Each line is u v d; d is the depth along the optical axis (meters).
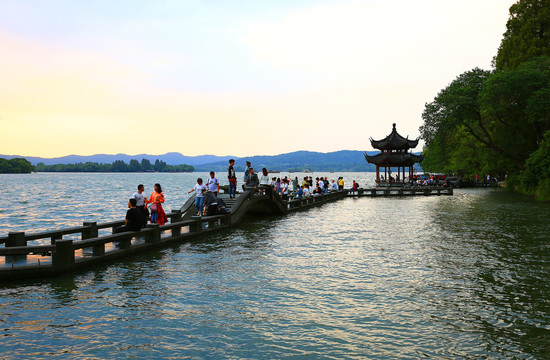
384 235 21.52
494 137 57.19
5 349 7.70
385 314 9.55
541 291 11.27
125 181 181.88
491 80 48.53
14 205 54.19
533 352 7.56
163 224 19.56
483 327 8.74
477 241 19.30
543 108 44.34
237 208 25.34
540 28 53.97
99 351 7.64
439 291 11.32
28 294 11.04
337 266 14.36
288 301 10.51
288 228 24.45
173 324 8.95
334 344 7.94
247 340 8.12
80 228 16.98
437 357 7.39
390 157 66.06
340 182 56.03
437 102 59.12
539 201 43.44
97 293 11.15
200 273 13.36
